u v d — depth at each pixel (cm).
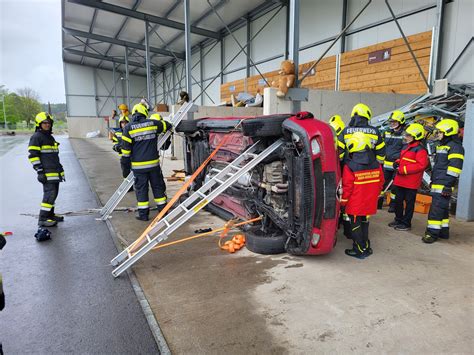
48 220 546
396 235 478
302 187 360
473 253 409
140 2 1454
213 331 259
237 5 1508
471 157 528
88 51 2686
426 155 466
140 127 542
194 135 623
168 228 372
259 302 299
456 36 823
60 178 555
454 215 584
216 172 550
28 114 6562
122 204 686
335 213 362
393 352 232
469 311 282
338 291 317
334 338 248
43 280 353
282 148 384
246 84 1645
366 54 1030
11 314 289
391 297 305
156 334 255
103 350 242
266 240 405
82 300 311
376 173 381
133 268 377
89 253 429
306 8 1295
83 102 3416
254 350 236
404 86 929
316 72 1234
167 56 2511
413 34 916
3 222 569
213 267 375
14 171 1152
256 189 434
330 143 355
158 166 573
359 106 427
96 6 1470
